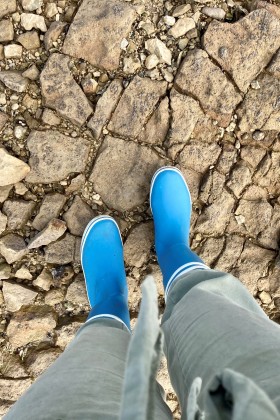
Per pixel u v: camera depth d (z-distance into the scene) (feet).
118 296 5.40
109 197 5.70
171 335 4.04
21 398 3.72
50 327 5.84
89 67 5.51
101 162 5.61
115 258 5.65
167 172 5.58
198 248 5.87
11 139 5.53
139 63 5.52
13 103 5.49
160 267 5.55
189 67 5.50
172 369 3.92
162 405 3.86
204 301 3.95
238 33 5.50
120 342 4.35
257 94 5.57
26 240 5.67
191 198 5.80
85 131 5.57
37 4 5.40
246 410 1.86
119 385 3.60
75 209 5.67
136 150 5.62
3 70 5.48
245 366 2.99
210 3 5.54
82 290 5.82
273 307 5.98
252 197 5.75
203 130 5.62
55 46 5.46
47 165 5.55
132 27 5.48
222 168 5.69
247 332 3.30
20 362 5.88
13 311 5.79
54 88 5.45
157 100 5.54
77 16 5.44
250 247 5.84
